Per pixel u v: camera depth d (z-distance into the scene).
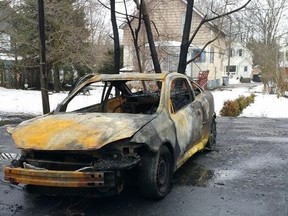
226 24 16.08
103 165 4.04
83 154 4.23
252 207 4.38
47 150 4.13
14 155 7.10
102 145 4.04
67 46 23.61
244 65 67.56
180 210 4.31
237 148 7.62
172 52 21.23
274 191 4.95
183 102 6.05
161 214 4.20
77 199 4.73
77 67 29.11
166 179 4.79
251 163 6.41
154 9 12.91
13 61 25.62
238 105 14.63
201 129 6.43
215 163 6.40
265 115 14.37
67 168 4.22
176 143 5.08
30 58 25.14
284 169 6.02
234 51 67.38
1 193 5.00
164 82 5.52
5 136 9.11
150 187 4.46
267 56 25.53
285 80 23.12
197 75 30.53
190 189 5.03
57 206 4.51
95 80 5.99
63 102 5.68
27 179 4.11
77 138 4.18
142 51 17.23
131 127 4.36
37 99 19.91
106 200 4.66
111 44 30.78
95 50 25.69
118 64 11.12
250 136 9.06
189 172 5.85
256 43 32.34
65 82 30.98
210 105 7.12
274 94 25.00
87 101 16.30
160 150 4.60
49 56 23.55
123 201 4.62
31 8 20.14
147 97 6.48
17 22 21.12
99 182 3.94
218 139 8.65
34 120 4.99
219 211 4.27
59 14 21.67
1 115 12.98
